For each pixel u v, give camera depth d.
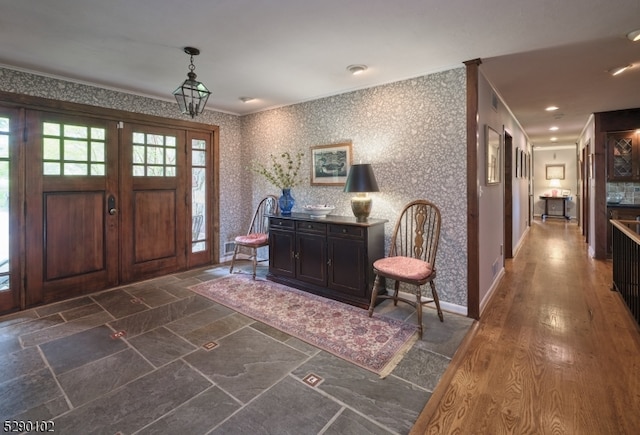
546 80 3.41
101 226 3.70
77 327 2.77
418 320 2.62
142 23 2.22
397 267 2.79
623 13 2.08
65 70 3.14
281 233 3.83
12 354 2.33
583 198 7.33
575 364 2.20
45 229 3.31
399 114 3.34
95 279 3.67
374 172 3.55
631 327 2.75
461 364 2.22
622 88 3.71
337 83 3.50
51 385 1.98
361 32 2.34
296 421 1.68
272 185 4.71
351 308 3.14
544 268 4.66
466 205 2.97
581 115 5.33
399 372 2.11
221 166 4.87
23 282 3.17
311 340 2.52
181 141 4.42
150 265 4.16
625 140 5.04
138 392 1.91
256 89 3.72
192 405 1.80
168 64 2.97
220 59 2.85
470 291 2.96
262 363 2.21
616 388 1.94
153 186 4.15
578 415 1.73
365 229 3.10
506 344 2.48
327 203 4.06
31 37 2.44
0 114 3.01
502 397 1.88
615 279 3.68
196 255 4.67
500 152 4.09
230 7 2.02
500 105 4.07
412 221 3.23
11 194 3.10
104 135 3.68
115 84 3.56
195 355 2.31
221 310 3.12
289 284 3.78
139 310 3.13
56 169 3.36
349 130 3.75
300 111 4.25
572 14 2.10
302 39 2.46
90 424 1.66
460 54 2.73
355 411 1.75
